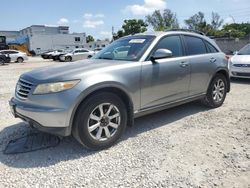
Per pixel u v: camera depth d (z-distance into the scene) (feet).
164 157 11.98
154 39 15.25
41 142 13.78
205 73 17.89
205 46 18.66
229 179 10.14
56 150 12.85
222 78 19.69
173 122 16.58
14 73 52.24
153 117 17.60
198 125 15.98
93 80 12.09
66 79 11.72
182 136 14.33
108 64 13.53
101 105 12.44
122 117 13.30
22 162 11.76
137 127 15.81
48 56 125.08
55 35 226.17
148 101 14.46
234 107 19.79
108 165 11.40
